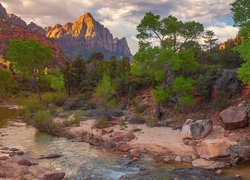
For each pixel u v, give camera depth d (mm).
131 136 30391
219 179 19547
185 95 37156
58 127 37031
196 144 27047
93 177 20391
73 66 79312
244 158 23219
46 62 71875
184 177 20031
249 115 29047
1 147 28594
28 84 122375
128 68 73188
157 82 49688
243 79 25844
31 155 26047
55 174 19703
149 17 37938
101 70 78312
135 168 22453
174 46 40281
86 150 27938
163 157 24969
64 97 66250
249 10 27422
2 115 56750
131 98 54750
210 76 39000
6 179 18125
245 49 24766
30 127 41062
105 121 38156
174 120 37656
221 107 35500
